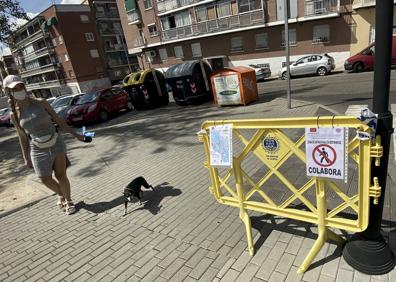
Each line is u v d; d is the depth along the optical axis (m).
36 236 4.19
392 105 8.07
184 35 31.56
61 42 44.12
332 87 13.33
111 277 3.10
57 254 3.67
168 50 34.62
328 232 2.82
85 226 4.24
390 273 2.50
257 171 4.99
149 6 33.94
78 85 45.31
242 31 27.56
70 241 3.92
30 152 4.39
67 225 4.36
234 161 3.07
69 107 14.84
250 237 3.13
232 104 11.84
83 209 4.80
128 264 3.26
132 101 15.66
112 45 48.94
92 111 13.74
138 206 4.57
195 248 3.32
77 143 10.43
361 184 2.34
